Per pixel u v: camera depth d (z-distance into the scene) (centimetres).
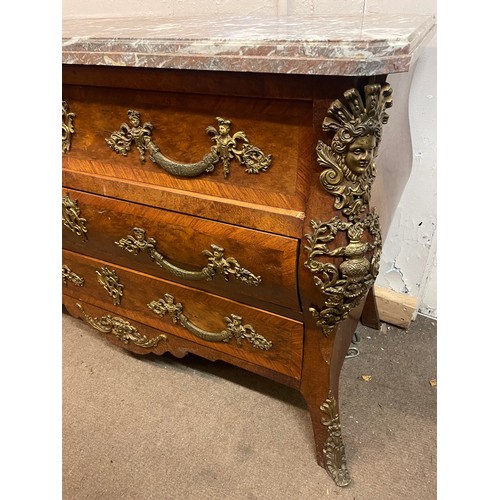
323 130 54
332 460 84
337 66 48
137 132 70
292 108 57
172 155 69
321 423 83
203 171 67
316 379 79
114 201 78
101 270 94
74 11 127
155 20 94
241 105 60
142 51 59
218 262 71
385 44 48
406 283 122
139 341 101
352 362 113
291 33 57
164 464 90
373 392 104
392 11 96
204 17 99
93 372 112
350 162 55
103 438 96
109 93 70
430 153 106
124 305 97
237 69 54
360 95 52
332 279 62
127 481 87
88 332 125
